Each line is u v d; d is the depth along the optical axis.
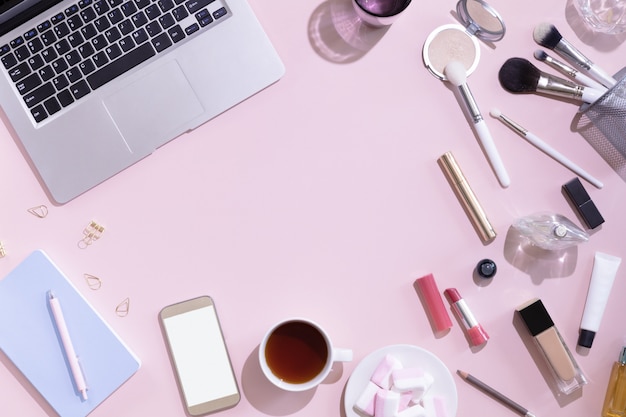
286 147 0.76
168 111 0.74
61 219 0.76
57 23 0.73
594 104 0.73
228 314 0.76
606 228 0.77
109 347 0.75
